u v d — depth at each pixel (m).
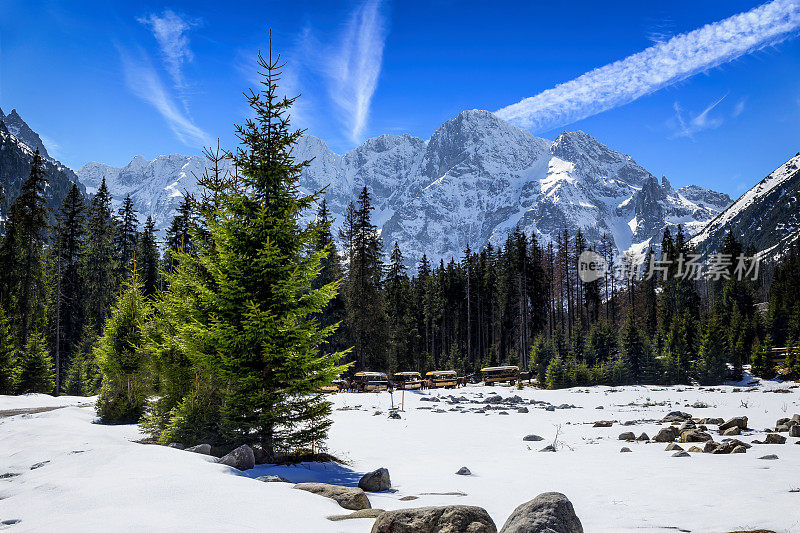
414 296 75.00
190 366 12.88
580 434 15.93
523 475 9.30
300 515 5.30
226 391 11.68
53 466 7.93
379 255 49.91
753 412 20.84
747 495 6.82
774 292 65.56
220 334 10.49
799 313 48.69
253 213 11.45
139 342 17.36
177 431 11.45
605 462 10.61
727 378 41.09
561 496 4.96
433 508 4.88
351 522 5.20
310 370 11.01
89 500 5.53
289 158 11.66
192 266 12.66
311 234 11.67
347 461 11.09
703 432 14.24
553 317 75.69
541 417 21.08
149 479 6.33
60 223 44.66
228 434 10.60
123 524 4.55
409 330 67.44
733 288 64.75
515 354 57.78
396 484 8.52
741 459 10.41
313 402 11.10
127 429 14.44
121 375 17.03
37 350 34.72
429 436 15.64
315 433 10.99
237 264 11.05
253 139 11.44
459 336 78.25
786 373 40.97
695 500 6.67
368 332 47.28
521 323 62.69
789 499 6.39
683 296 61.59
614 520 5.75
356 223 48.78
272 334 10.56
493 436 15.71
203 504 5.39
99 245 50.16
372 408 25.31
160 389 15.09
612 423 18.02
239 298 10.96
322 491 6.52
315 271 11.67
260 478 7.46
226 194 11.55
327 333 11.62
